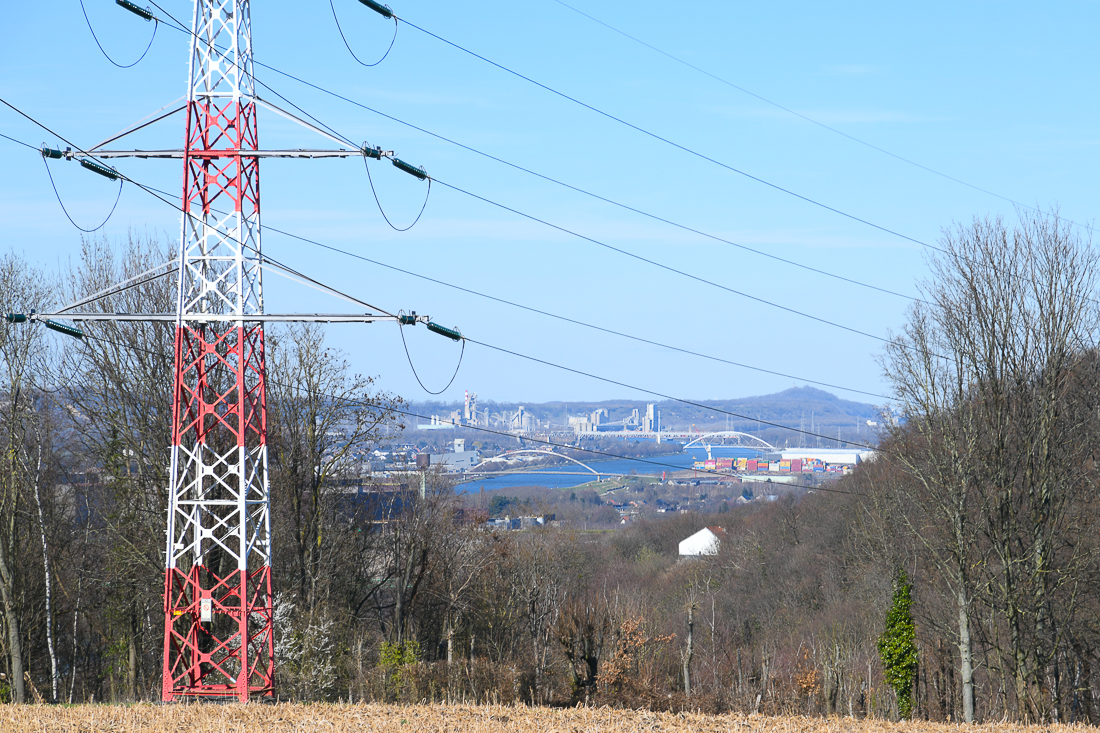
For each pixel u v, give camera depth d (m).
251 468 34.09
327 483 62.28
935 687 57.16
